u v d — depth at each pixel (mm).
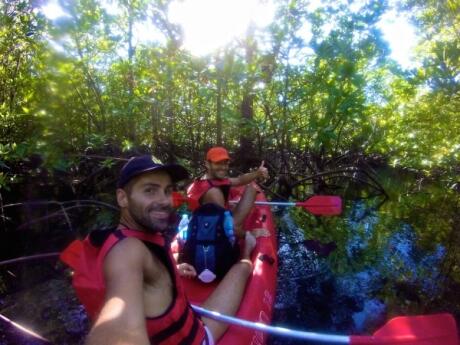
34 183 4227
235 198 3367
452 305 2314
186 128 5066
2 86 4305
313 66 4281
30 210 3871
